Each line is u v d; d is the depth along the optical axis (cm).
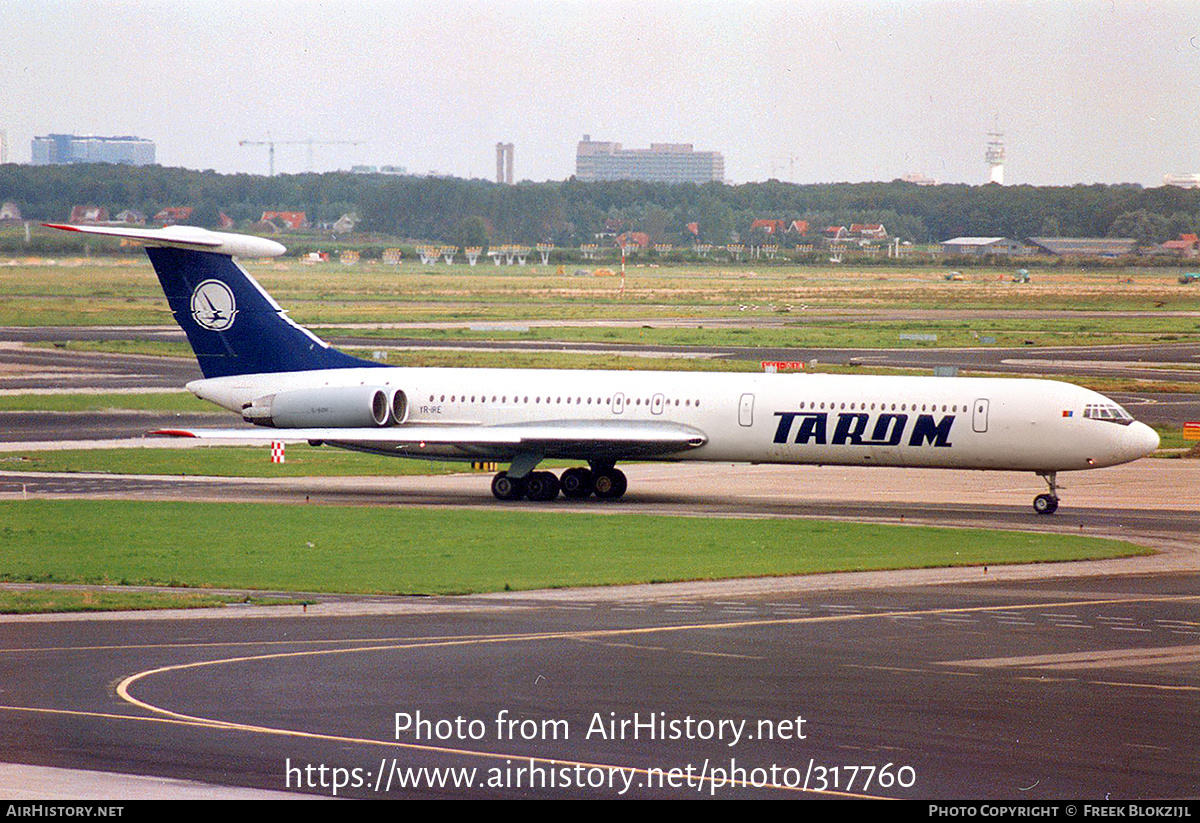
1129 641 9569
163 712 7581
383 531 14375
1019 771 6681
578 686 8219
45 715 7506
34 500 16438
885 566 12556
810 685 8281
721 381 17288
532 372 18138
